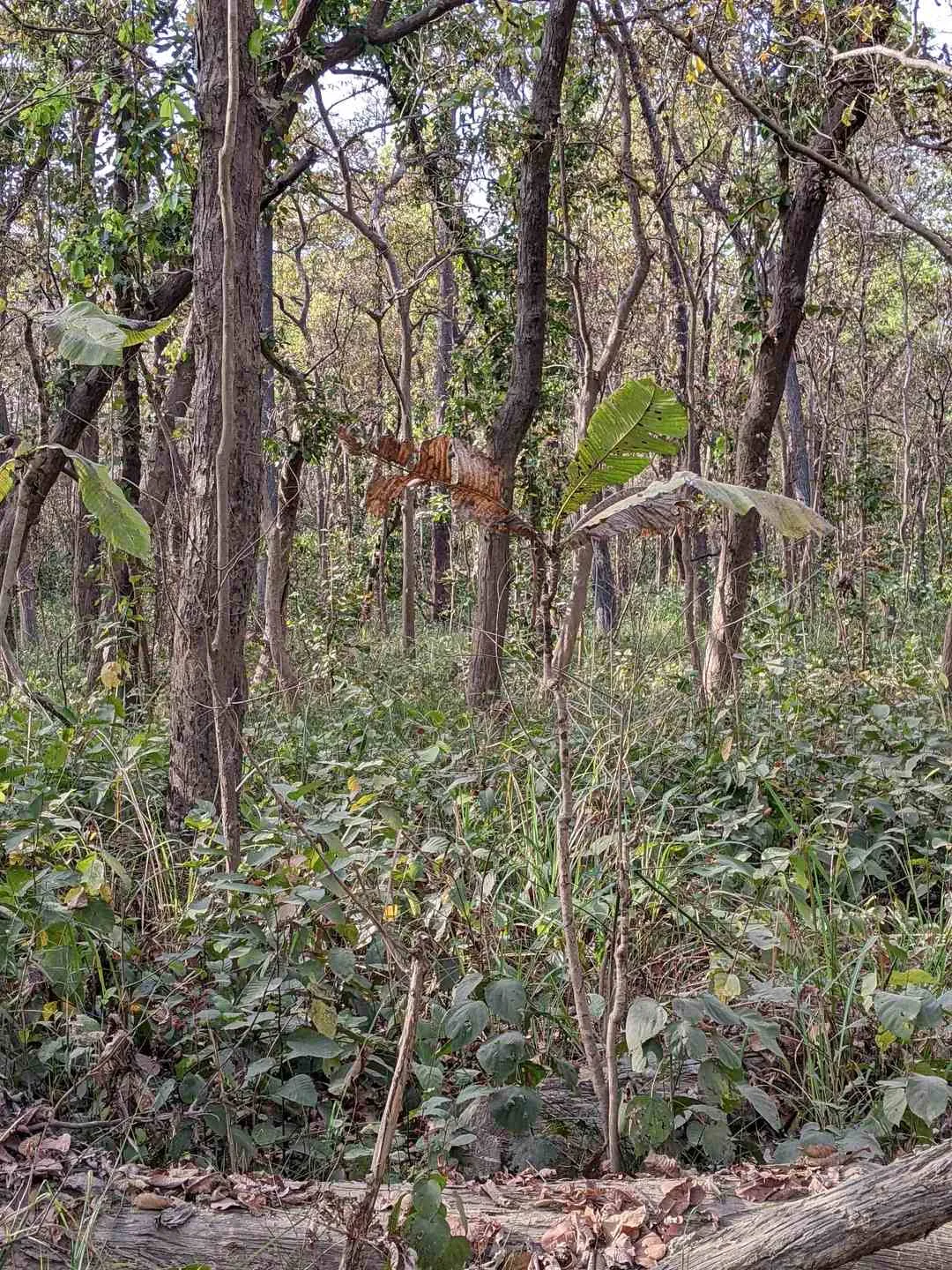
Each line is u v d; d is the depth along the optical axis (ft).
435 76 40.45
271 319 48.60
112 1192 9.94
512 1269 9.20
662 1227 9.58
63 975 12.32
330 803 17.62
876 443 77.66
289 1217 9.74
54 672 30.71
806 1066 12.75
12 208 40.47
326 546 47.44
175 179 30.99
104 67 33.22
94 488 9.18
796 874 14.25
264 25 31.27
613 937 12.66
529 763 18.20
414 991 8.85
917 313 77.56
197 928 13.44
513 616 39.47
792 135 31.22
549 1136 11.72
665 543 64.34
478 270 46.75
